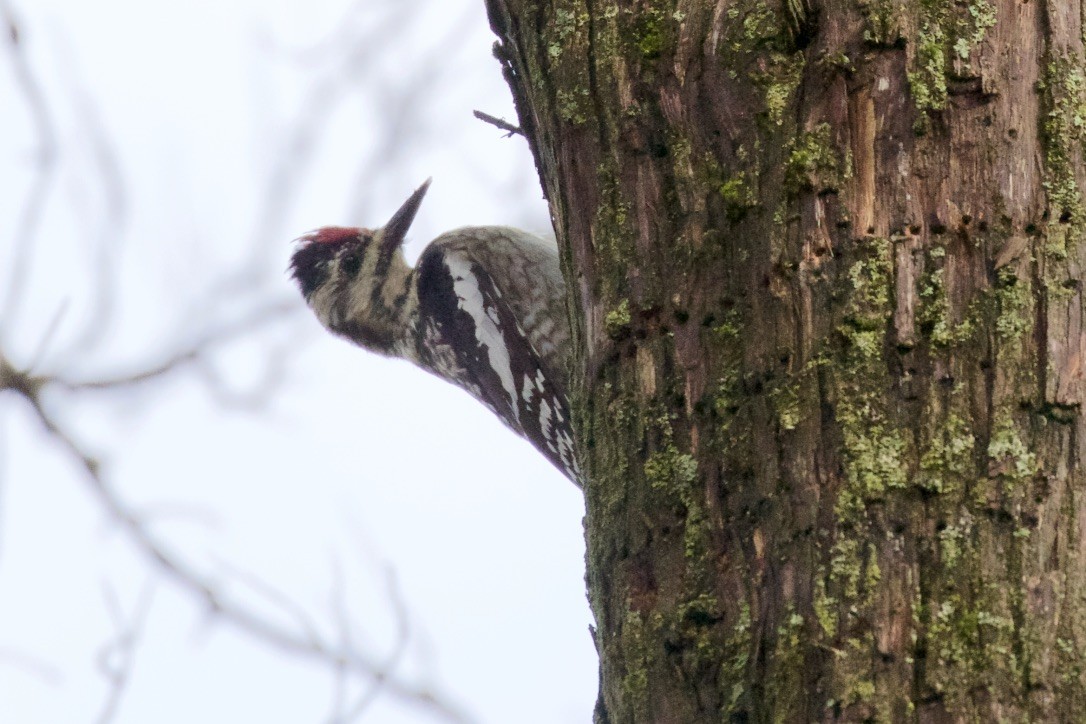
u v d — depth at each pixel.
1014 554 4.41
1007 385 4.56
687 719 4.78
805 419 4.71
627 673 5.00
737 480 4.87
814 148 4.89
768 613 4.66
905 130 4.81
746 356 4.94
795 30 4.99
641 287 5.29
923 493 4.50
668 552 4.98
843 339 4.71
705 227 5.13
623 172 5.41
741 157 5.06
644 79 5.36
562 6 5.68
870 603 4.44
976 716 4.28
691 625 4.84
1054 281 4.65
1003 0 4.86
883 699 4.34
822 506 4.60
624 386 5.29
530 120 6.79
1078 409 4.54
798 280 4.84
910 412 4.59
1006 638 4.33
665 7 5.39
